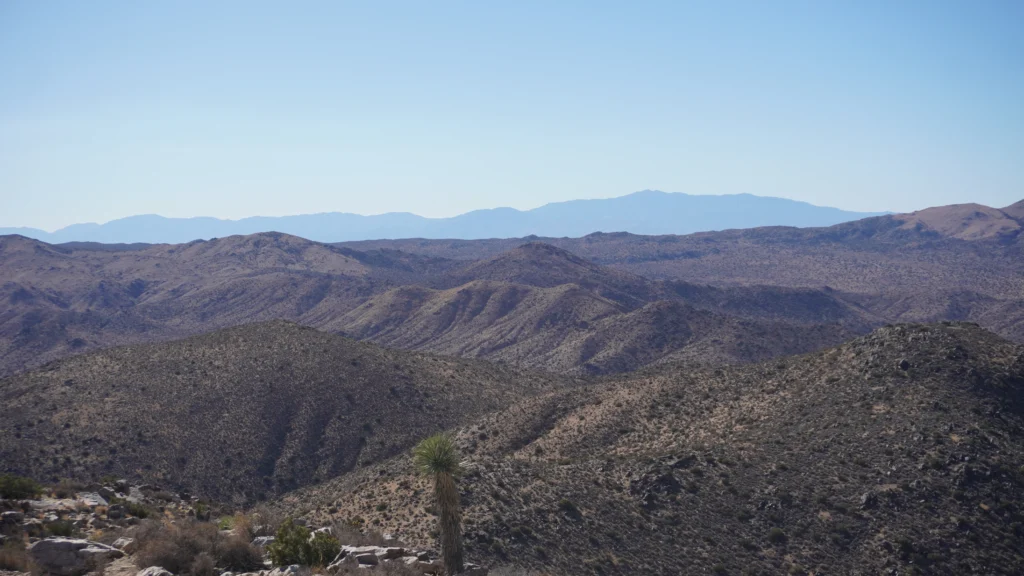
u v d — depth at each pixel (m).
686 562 40.81
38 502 27.22
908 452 48.38
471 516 41.53
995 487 44.53
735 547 42.50
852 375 61.59
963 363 57.41
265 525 27.06
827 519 43.94
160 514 30.44
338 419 95.12
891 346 62.94
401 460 71.19
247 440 88.75
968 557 40.22
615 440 65.38
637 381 80.25
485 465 49.81
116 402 91.19
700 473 49.72
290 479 83.88
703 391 71.12
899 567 39.72
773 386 66.56
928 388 55.44
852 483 46.66
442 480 24.02
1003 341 62.41
